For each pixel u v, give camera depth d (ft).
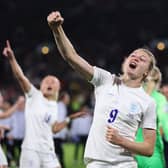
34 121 60.29
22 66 193.88
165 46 207.72
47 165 60.34
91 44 216.33
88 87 147.23
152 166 49.88
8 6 215.31
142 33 225.15
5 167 59.00
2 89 169.37
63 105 93.76
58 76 185.57
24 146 60.23
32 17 215.72
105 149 38.50
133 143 37.78
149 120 39.34
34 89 60.80
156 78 53.36
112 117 38.75
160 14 230.07
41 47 206.08
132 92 39.34
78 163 106.83
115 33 223.30
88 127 106.73
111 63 204.33
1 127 61.62
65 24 220.64
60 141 83.97
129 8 228.22
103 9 225.76
